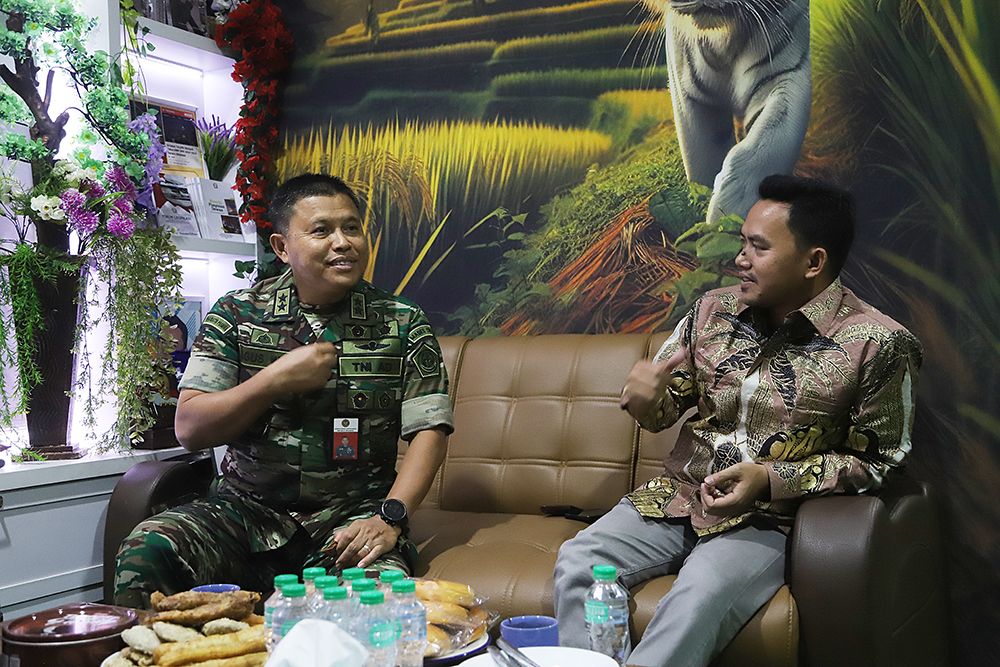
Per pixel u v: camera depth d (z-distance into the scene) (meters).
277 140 3.26
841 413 1.83
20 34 2.51
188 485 2.25
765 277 1.90
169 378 2.77
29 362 2.38
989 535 2.19
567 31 2.76
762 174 2.47
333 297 2.10
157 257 2.70
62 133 2.63
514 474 2.43
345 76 3.14
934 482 2.25
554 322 2.77
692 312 2.11
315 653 0.91
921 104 2.28
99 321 2.63
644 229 2.63
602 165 2.70
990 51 2.20
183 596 1.24
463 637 1.25
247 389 1.90
